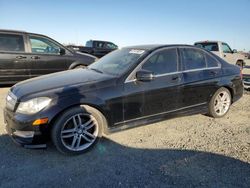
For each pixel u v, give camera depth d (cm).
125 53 476
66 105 353
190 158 362
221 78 518
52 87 373
